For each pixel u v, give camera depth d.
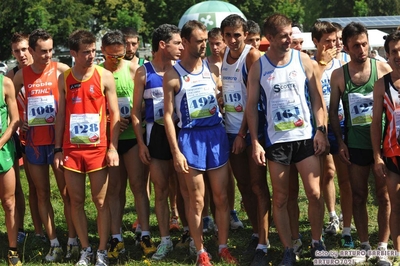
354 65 5.88
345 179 6.48
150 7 34.56
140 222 6.51
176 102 5.86
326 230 7.02
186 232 6.63
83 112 5.91
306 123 5.56
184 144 5.80
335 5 48.31
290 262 5.67
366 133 5.82
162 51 6.19
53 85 6.44
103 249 6.07
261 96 5.65
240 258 6.24
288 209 6.14
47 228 6.47
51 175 11.52
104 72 6.00
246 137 5.97
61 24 32.62
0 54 35.03
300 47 7.41
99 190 6.00
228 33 5.98
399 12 46.69
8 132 6.02
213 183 5.87
